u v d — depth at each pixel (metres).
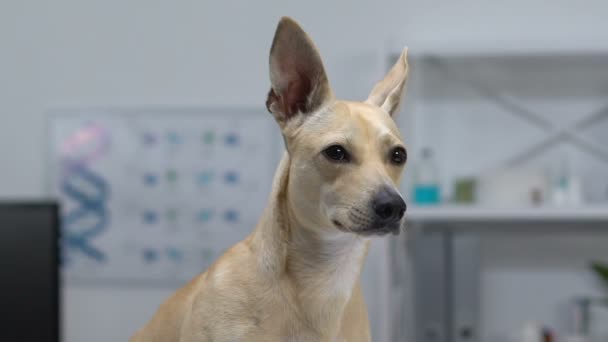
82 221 2.50
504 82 2.33
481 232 2.36
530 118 2.34
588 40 2.00
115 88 2.49
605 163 2.31
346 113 1.00
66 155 2.50
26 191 2.53
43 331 1.60
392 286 2.15
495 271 2.35
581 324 2.19
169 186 2.47
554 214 2.01
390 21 2.38
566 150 2.33
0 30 2.52
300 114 1.03
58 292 1.62
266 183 2.43
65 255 2.50
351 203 0.94
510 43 2.03
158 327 1.12
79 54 2.51
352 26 2.40
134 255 2.48
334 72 2.40
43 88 2.52
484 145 2.35
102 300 2.49
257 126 2.43
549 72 2.32
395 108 1.10
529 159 2.34
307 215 0.99
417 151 2.34
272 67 1.02
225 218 2.45
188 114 2.46
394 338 2.17
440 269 2.08
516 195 2.12
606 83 2.30
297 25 1.00
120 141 2.48
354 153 0.97
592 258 2.33
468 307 2.07
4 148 2.52
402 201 0.93
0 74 2.52
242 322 0.98
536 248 2.35
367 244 1.07
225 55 2.46
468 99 2.35
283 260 1.00
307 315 1.00
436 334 2.08
